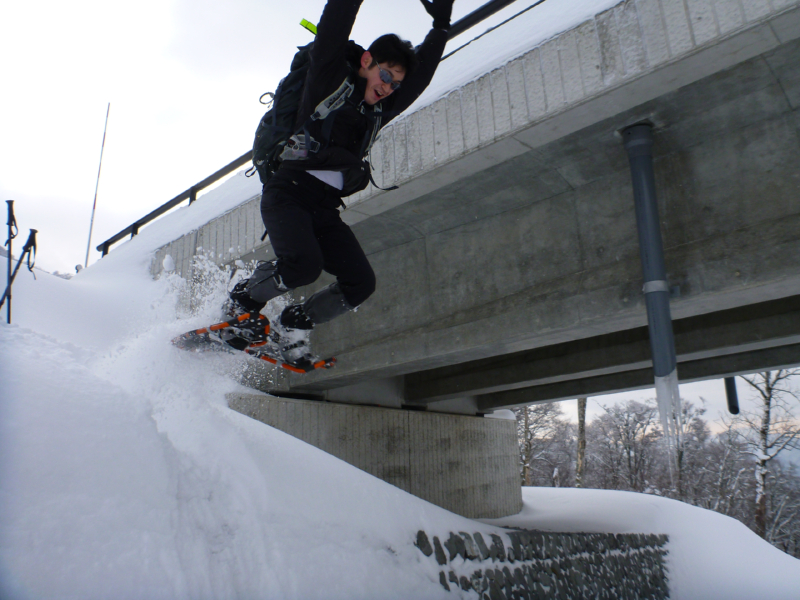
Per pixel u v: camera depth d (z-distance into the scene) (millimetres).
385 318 5945
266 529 2684
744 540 10914
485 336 4922
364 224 5453
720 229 3709
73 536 1823
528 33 3855
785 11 2637
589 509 10938
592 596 5730
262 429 3918
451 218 5293
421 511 3924
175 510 2320
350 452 7605
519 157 4238
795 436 19922
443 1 2691
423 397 8984
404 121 4461
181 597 1948
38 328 5641
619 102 3383
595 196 4418
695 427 30859
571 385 9688
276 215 2578
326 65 2240
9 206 2988
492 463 10258
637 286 4027
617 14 3314
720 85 3393
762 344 5730
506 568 4395
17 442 1981
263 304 3027
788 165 3498
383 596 2885
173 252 7203
